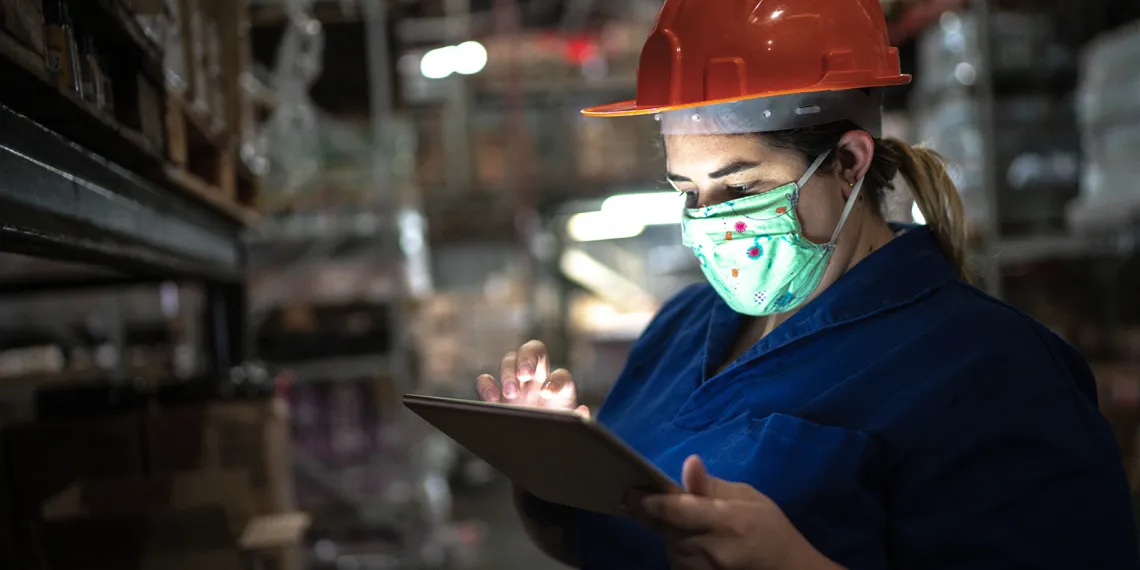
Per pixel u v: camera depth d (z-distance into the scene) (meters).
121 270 1.93
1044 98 4.25
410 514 4.76
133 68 1.51
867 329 1.22
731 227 1.27
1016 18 4.20
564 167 7.36
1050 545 1.03
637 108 1.32
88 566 2.03
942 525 1.07
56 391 2.34
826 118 1.23
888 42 1.32
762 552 0.91
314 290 4.88
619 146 7.39
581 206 9.12
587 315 9.83
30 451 2.09
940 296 1.22
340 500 4.69
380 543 4.79
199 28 2.00
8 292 2.59
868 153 1.26
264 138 4.21
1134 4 4.16
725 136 1.23
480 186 7.23
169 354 4.36
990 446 1.07
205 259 2.43
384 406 4.82
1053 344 1.19
